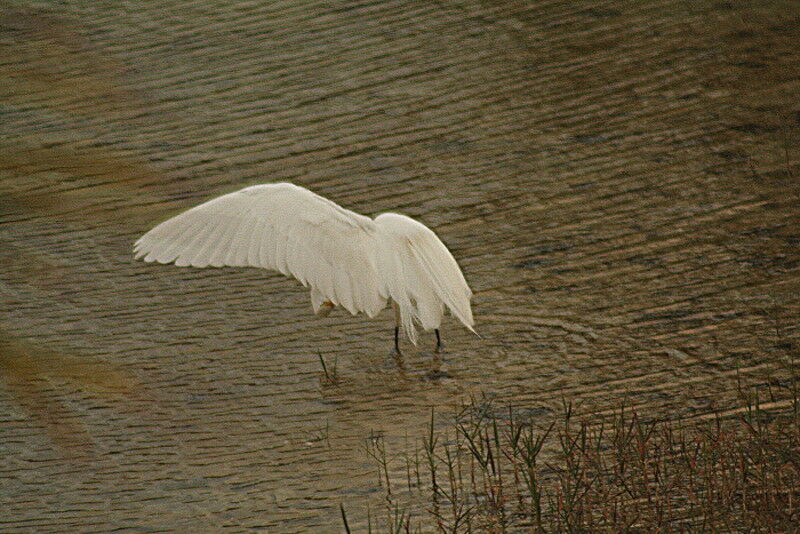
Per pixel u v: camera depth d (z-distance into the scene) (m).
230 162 18.69
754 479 9.22
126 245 16.31
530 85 20.59
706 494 9.03
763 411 10.57
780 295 13.23
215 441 11.43
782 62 20.27
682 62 20.83
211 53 22.72
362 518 9.58
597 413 11.03
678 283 13.88
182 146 19.25
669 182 16.69
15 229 16.67
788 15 22.31
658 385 11.52
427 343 13.20
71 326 14.30
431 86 20.92
